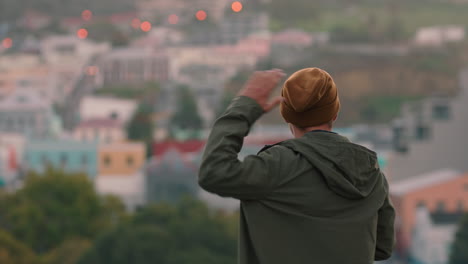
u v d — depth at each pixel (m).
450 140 53.72
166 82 118.38
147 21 164.38
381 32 135.50
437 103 54.22
